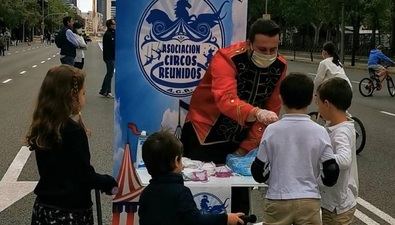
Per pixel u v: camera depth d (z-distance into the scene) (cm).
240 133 422
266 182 362
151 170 313
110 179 341
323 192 377
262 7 6225
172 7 435
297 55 5903
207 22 439
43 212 322
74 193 322
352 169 384
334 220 377
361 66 3869
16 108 1370
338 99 375
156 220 302
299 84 348
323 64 917
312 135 348
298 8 5350
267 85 409
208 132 422
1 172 750
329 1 4078
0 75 2438
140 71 438
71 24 1424
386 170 825
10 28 8131
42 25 12644
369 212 620
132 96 440
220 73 396
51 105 319
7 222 551
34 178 720
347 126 374
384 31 4844
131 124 441
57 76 324
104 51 1554
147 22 434
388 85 1973
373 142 1056
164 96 443
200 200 385
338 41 4878
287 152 346
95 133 1029
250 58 396
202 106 425
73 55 1423
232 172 403
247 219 332
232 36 443
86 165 323
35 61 3594
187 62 442
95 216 565
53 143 318
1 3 7169
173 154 310
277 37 393
